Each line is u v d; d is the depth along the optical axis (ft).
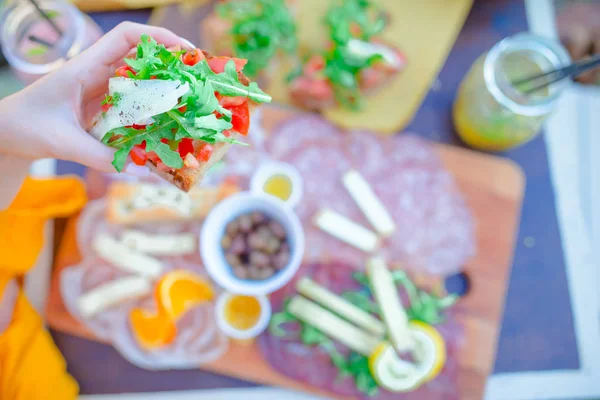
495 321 2.38
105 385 2.37
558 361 2.40
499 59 2.19
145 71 1.59
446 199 2.43
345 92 2.39
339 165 2.45
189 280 2.32
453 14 2.45
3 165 1.90
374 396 2.34
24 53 2.15
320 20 2.47
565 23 2.48
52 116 1.75
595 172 2.46
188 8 2.45
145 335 2.30
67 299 2.37
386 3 2.47
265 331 2.36
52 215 2.33
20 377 2.21
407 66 2.44
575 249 2.44
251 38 2.37
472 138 2.40
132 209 2.37
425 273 2.41
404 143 2.45
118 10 2.47
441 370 2.36
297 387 2.35
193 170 1.71
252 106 1.77
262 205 2.27
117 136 1.69
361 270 2.40
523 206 2.46
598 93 2.46
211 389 2.37
